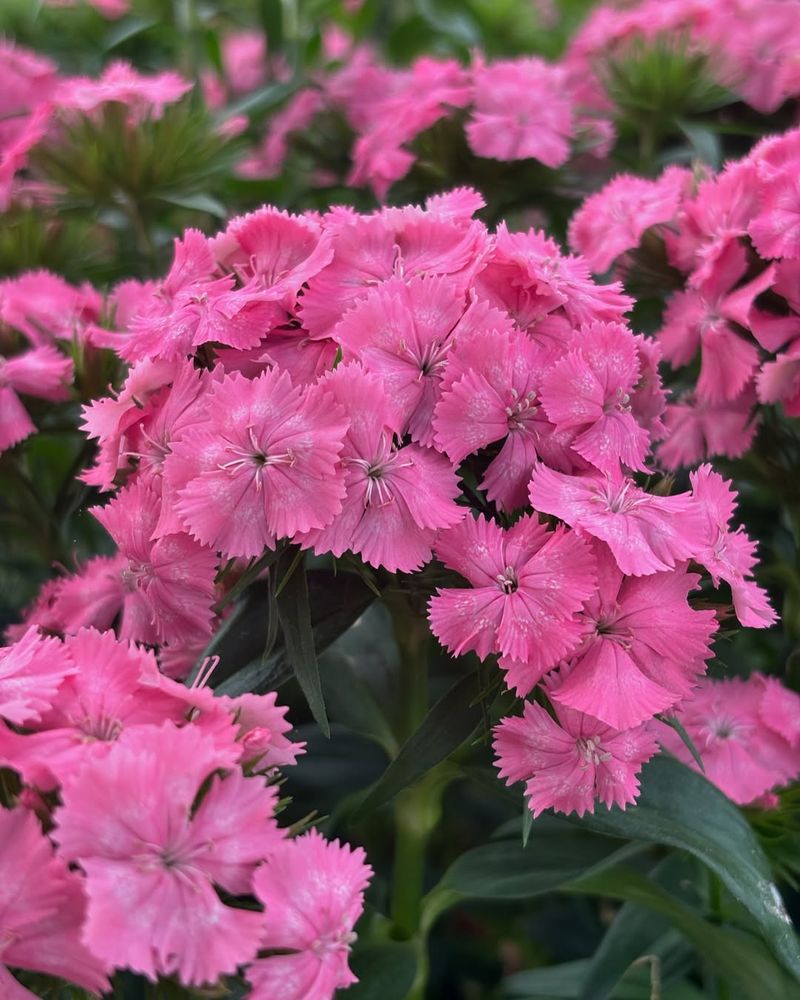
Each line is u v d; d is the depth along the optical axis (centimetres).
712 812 27
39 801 23
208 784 23
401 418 25
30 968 22
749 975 28
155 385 27
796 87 36
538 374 26
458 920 39
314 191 38
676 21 37
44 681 24
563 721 25
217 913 22
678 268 32
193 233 27
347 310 25
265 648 26
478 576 25
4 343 32
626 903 31
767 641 35
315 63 41
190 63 40
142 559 27
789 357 29
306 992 22
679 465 32
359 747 34
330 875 23
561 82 36
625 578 25
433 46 44
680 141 40
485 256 26
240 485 25
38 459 34
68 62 43
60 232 36
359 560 26
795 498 32
